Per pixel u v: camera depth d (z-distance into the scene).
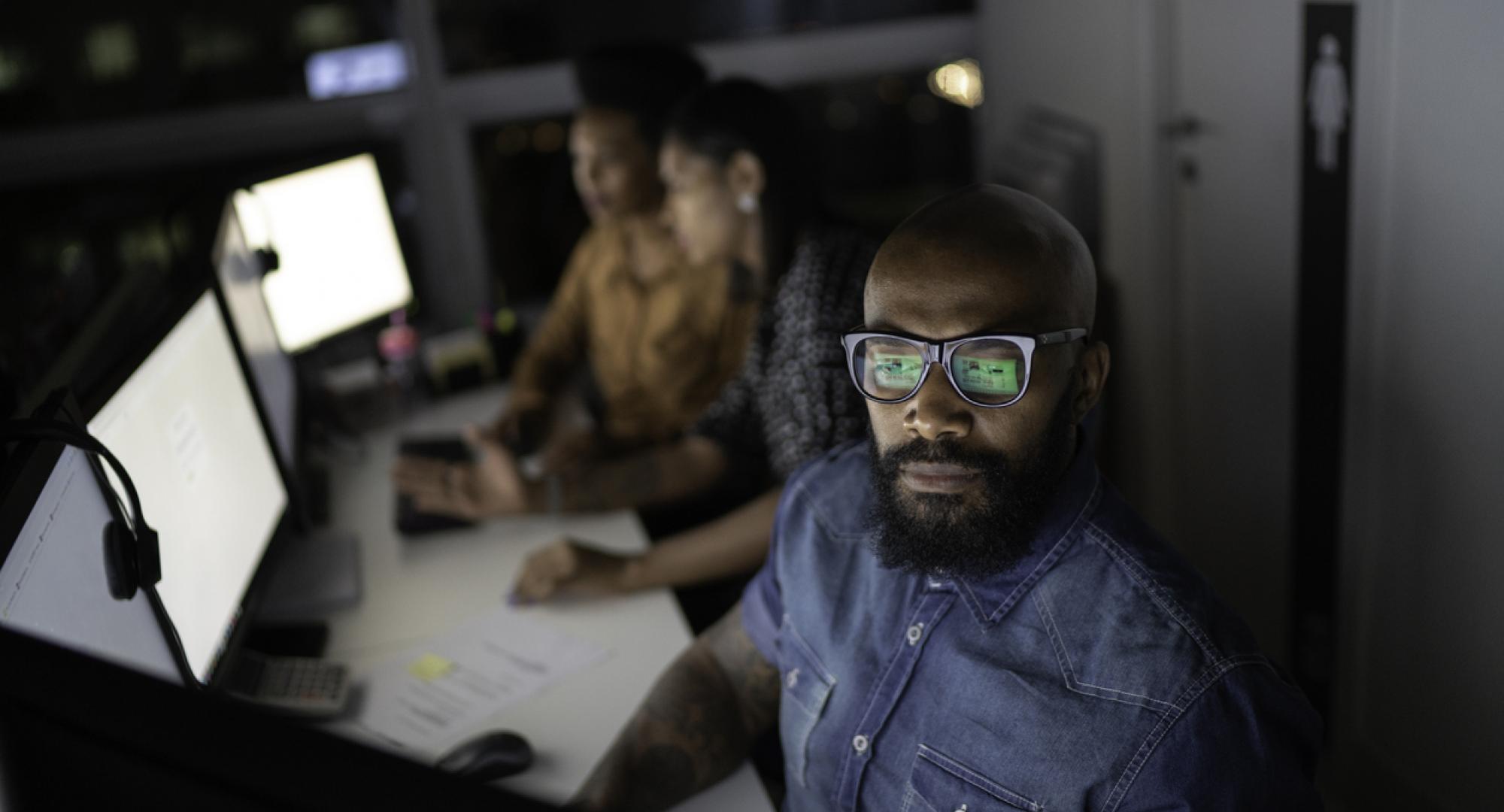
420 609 1.76
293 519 1.81
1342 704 2.04
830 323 1.82
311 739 0.56
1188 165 2.32
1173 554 1.08
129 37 2.96
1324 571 2.04
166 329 1.44
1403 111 1.66
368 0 3.06
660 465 2.07
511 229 3.37
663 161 2.07
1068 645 1.04
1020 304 0.99
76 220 3.04
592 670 1.57
